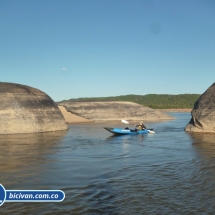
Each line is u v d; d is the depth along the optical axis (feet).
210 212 26.03
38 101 99.40
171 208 26.94
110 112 177.58
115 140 73.41
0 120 86.94
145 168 41.86
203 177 36.94
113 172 39.60
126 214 25.70
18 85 100.48
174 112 333.62
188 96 497.87
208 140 71.92
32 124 91.61
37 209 26.89
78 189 32.24
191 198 29.43
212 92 93.86
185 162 45.62
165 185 33.60
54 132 93.71
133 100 467.93
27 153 53.67
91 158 49.44
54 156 51.03
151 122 158.92
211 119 89.56
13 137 78.48
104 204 27.96
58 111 107.14
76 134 87.61
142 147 61.67
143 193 30.91
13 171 40.14
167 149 58.75
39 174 38.58
